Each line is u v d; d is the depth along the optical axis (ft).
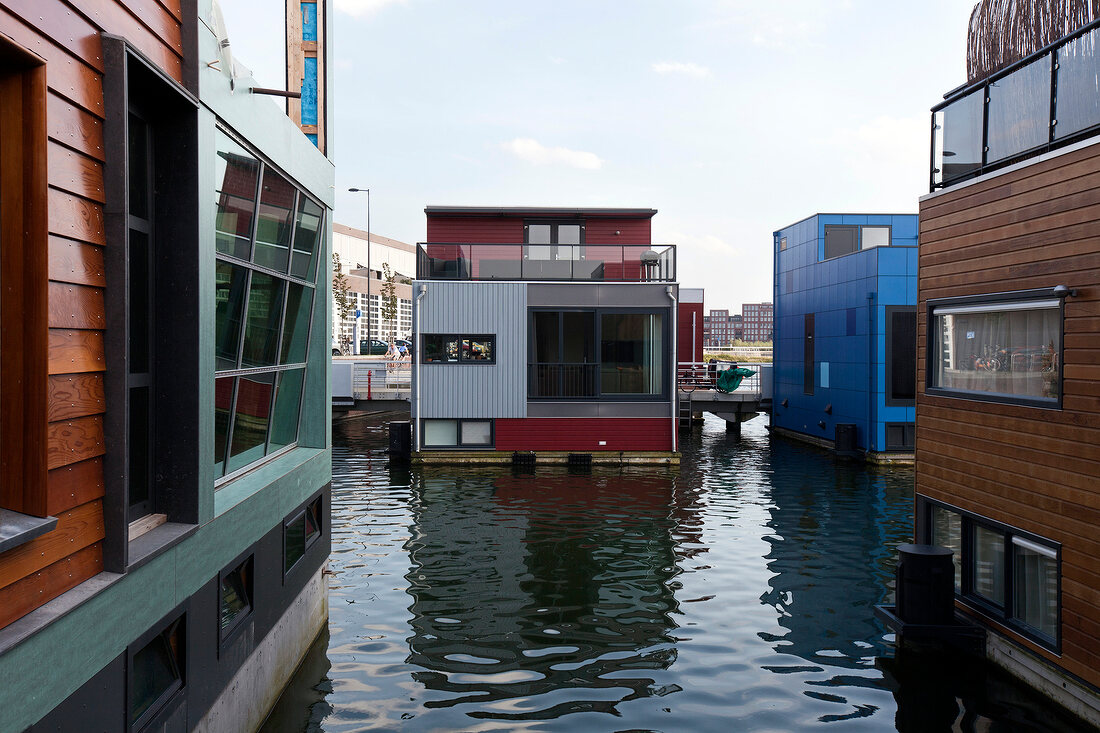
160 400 15.90
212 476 16.89
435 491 55.98
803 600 32.04
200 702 16.39
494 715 21.93
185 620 15.60
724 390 99.35
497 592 33.06
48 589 10.91
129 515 14.84
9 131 10.53
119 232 12.41
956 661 25.40
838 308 77.61
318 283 28.09
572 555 38.88
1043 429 22.59
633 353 69.62
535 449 68.74
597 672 24.91
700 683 24.09
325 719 21.52
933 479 28.71
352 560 37.86
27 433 10.64
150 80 14.14
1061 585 21.72
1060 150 22.13
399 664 25.45
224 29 17.42
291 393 27.09
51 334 10.84
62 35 11.00
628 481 60.70
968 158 27.48
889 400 69.05
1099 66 21.13
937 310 28.86
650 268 70.18
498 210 77.97
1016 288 24.11
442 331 68.59
